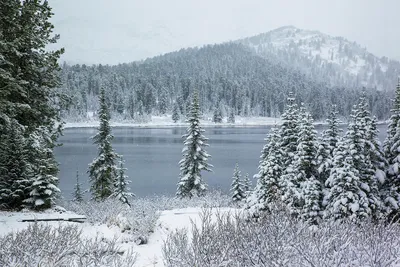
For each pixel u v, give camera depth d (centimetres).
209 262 509
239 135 10794
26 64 1153
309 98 17862
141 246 958
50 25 1267
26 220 1093
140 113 15025
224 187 4181
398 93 2009
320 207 1772
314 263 471
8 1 1038
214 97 17988
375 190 1719
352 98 18138
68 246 643
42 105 1224
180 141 9069
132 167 5584
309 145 1970
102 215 1177
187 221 1273
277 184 1678
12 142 1380
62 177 4772
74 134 10494
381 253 505
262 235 562
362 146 1705
